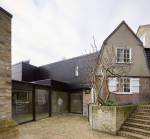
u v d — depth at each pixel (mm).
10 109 5832
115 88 15602
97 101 11172
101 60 15414
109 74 14430
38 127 11305
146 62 16703
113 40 16531
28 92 13906
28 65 23875
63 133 9492
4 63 5609
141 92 16234
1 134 5230
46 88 16922
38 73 25438
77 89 19703
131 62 16422
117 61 16094
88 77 17672
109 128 9367
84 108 17906
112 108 9320
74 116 17500
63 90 20141
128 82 16188
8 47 5816
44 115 16281
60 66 22750
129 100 15859
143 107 10547
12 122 5777
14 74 23766
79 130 10281
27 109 13625
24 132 9750
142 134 8312
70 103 20469
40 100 15766
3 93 5516
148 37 21078
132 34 16938
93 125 10477
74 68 20719
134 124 9086
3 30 5613
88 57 19109
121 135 8867
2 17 5586
